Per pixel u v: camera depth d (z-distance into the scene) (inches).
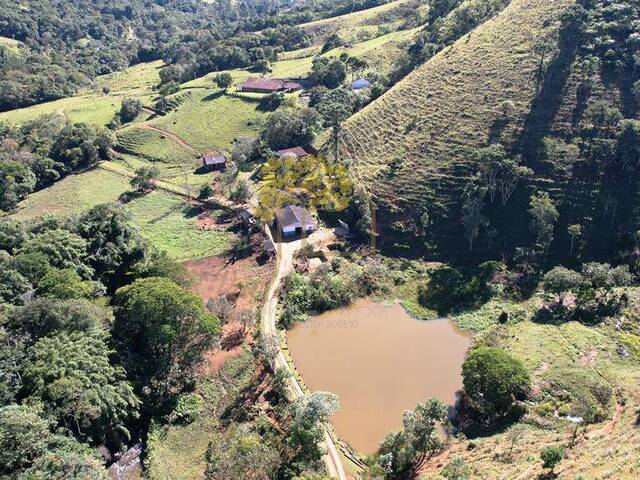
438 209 3356.3
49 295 2452.0
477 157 3442.4
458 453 1855.3
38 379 1923.0
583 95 3516.2
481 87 3944.4
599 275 2596.0
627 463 1536.7
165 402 2192.4
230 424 2105.1
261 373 2365.9
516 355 2314.2
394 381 2317.9
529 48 4023.1
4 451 1641.2
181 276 2824.8
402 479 1792.6
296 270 3120.1
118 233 3216.0
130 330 2407.7
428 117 3949.3
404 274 3097.9
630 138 3058.6
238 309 2839.6
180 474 1891.0
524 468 1642.5
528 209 3152.1
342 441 2011.6
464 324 2684.5
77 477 1653.5
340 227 3572.8
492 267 2945.4
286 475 1787.6
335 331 2672.2
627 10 3818.9
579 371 2133.4
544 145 3348.9
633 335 2367.1
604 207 3041.3
